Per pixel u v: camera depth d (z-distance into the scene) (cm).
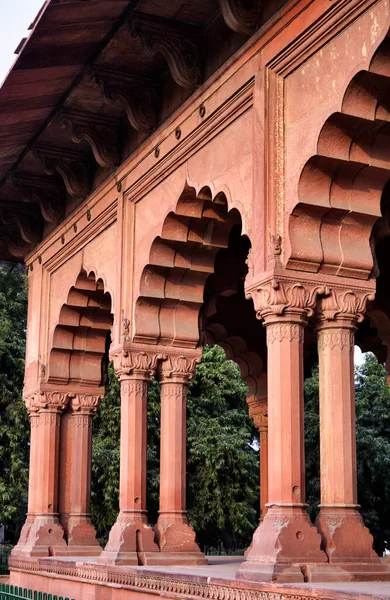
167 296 897
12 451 1891
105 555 860
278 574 590
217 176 764
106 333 1152
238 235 1069
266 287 651
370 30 583
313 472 2012
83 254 1066
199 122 790
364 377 2270
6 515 1861
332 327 655
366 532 627
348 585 568
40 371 1149
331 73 621
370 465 2006
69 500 1151
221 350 2222
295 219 650
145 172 896
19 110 938
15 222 1234
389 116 613
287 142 666
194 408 2148
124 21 791
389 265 1054
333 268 655
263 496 1241
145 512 876
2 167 1102
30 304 1245
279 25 678
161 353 903
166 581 716
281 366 639
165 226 858
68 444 1163
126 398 896
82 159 1058
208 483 2034
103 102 939
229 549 2306
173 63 793
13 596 797
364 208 654
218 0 745
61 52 827
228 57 761
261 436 1274
